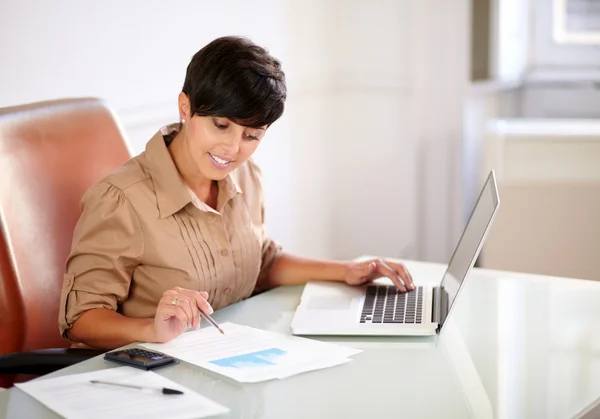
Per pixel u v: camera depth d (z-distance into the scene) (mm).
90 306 1430
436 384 1154
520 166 3182
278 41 3186
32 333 1531
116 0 2273
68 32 2105
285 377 1164
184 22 2598
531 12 4082
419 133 3600
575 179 3146
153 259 1482
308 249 3572
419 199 3668
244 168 1731
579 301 1581
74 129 1686
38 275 1549
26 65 1981
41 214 1574
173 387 1104
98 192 1463
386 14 3584
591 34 4039
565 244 3182
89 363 1215
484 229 1357
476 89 3676
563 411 1066
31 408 1037
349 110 3713
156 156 1502
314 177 3588
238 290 1628
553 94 4141
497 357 1271
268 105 1346
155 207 1480
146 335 1309
